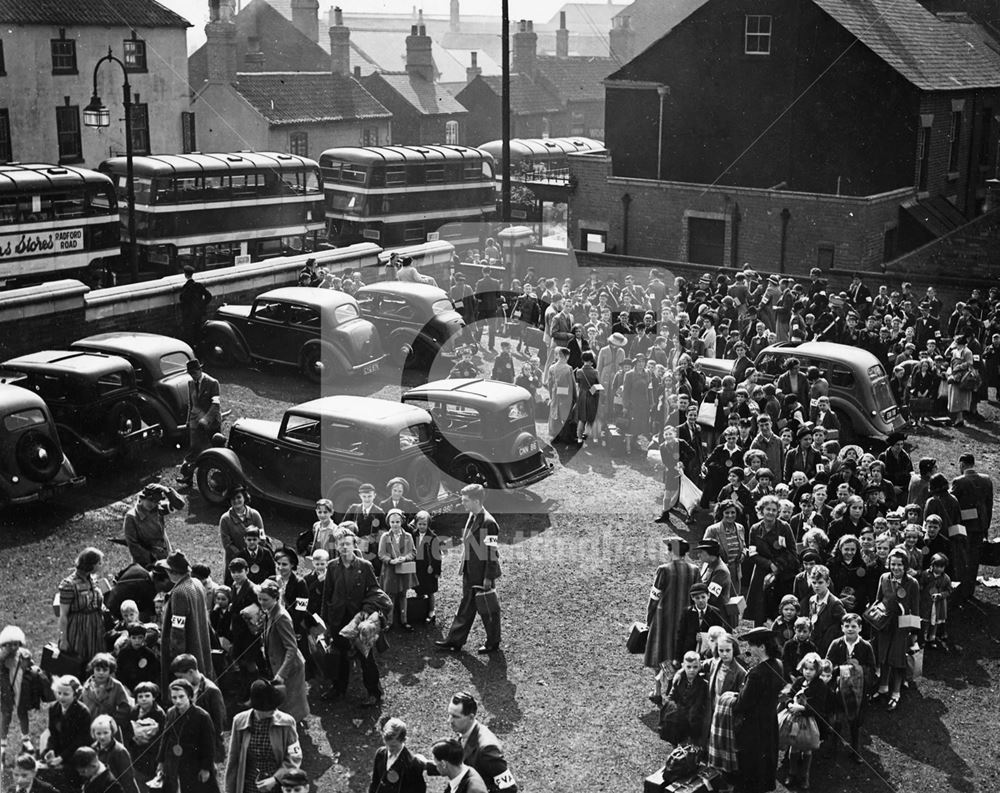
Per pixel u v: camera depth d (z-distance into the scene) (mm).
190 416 18141
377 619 12477
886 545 13664
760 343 24078
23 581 14742
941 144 41906
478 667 13648
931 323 26625
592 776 11586
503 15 30406
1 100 45594
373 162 38000
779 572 13961
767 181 42188
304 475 16609
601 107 82938
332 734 12039
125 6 50156
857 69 39875
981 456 21969
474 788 9086
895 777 11969
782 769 11820
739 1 41375
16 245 29375
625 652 14164
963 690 13906
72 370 17859
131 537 13977
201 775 10047
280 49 73312
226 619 12516
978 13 52938
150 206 32906
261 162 35625
